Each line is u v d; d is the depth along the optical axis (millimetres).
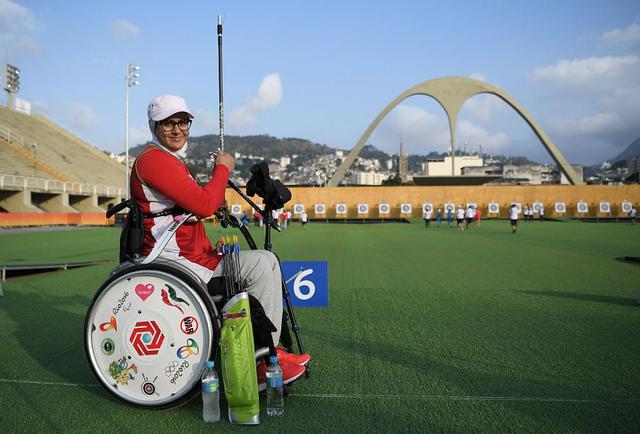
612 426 2592
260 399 3004
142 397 2812
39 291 7039
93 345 2848
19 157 38750
